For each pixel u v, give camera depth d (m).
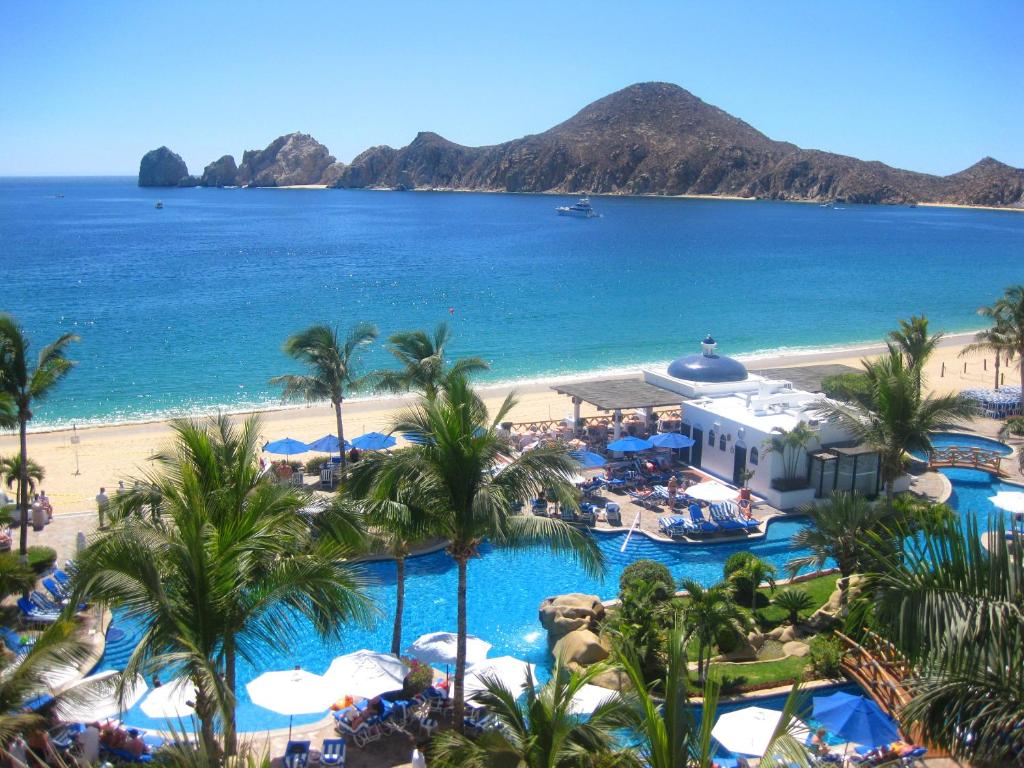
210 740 14.10
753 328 89.38
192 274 127.25
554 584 29.64
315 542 17.91
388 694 21.22
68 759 17.05
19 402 28.14
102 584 13.60
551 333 84.44
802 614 26.50
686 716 11.02
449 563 31.33
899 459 32.34
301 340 36.44
